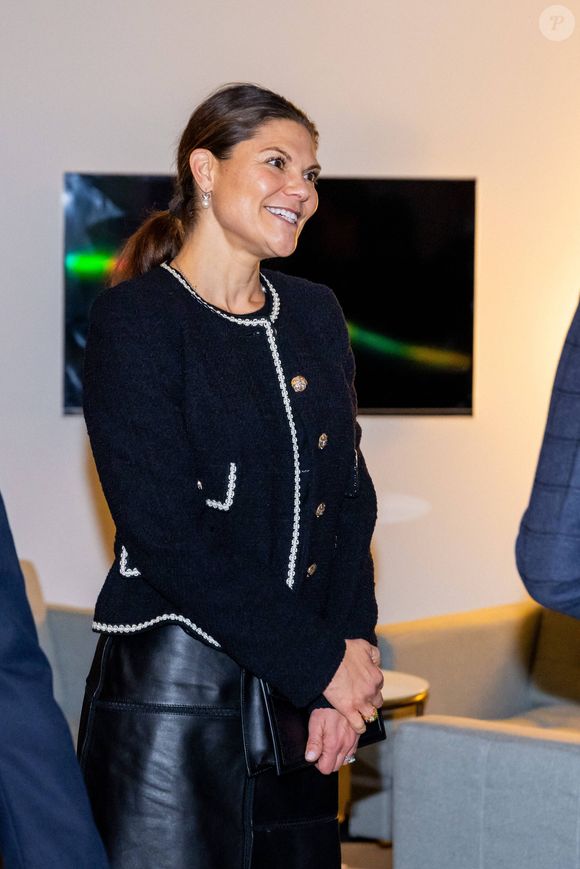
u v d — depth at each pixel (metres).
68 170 5.14
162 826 1.92
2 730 1.20
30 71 5.12
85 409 1.99
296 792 2.02
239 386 1.98
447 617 4.44
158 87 5.14
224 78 5.16
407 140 5.26
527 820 2.51
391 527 5.34
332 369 2.13
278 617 1.92
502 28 5.27
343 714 1.97
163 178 5.12
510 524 5.38
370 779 4.07
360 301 5.26
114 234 5.13
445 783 2.60
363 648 2.06
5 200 5.14
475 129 5.28
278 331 2.07
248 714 1.95
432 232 5.27
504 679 4.52
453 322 5.30
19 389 5.18
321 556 2.08
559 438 1.39
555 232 5.34
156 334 1.95
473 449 5.36
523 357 5.36
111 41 5.13
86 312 5.14
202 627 1.92
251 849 1.96
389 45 5.23
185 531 1.90
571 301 5.35
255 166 2.03
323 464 2.04
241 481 1.96
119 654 1.99
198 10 5.15
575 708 4.54
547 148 5.31
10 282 5.16
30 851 1.19
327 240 5.24
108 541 5.21
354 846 4.30
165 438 1.92
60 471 5.20
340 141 5.23
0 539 1.24
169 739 1.93
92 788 1.97
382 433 5.32
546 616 4.67
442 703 4.31
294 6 5.18
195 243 2.08
